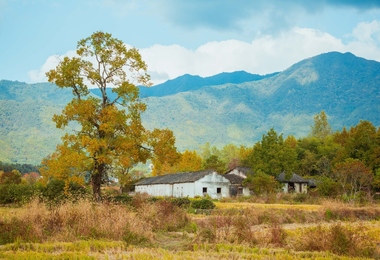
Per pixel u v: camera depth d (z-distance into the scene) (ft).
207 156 440.86
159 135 145.79
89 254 51.11
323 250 58.08
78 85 144.05
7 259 47.19
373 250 58.80
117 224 65.98
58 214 68.18
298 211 106.63
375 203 161.99
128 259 48.62
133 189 295.69
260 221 94.27
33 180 281.33
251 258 51.42
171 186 248.93
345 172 180.65
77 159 130.11
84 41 143.13
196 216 103.86
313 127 426.92
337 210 110.32
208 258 50.70
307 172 322.75
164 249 59.62
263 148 249.34
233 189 248.11
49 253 51.72
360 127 276.00
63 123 140.05
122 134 143.02
